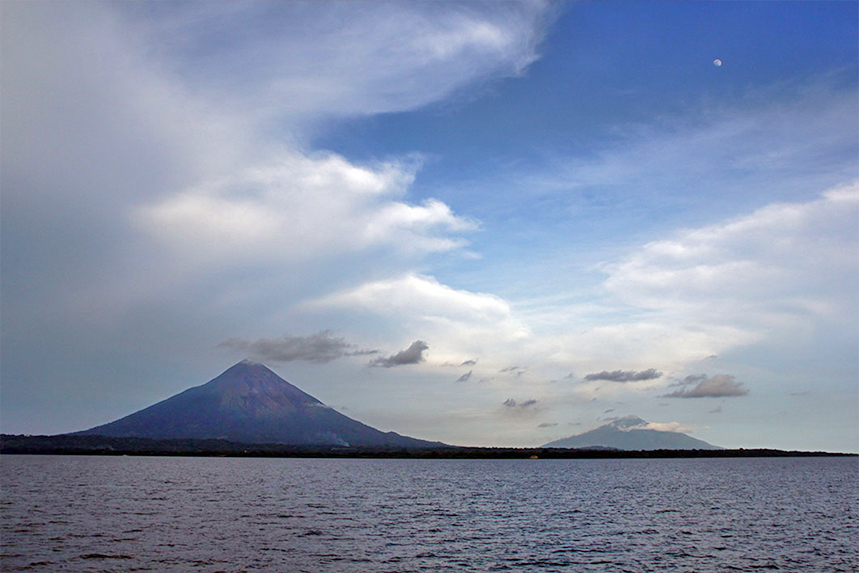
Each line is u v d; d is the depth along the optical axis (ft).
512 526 184.75
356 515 207.51
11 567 118.42
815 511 232.53
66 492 277.64
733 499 285.43
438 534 166.50
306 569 121.08
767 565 130.00
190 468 582.76
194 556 130.93
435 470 631.97
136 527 169.99
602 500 277.85
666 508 242.17
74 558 126.82
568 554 139.64
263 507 229.45
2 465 553.23
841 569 127.13
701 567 127.75
